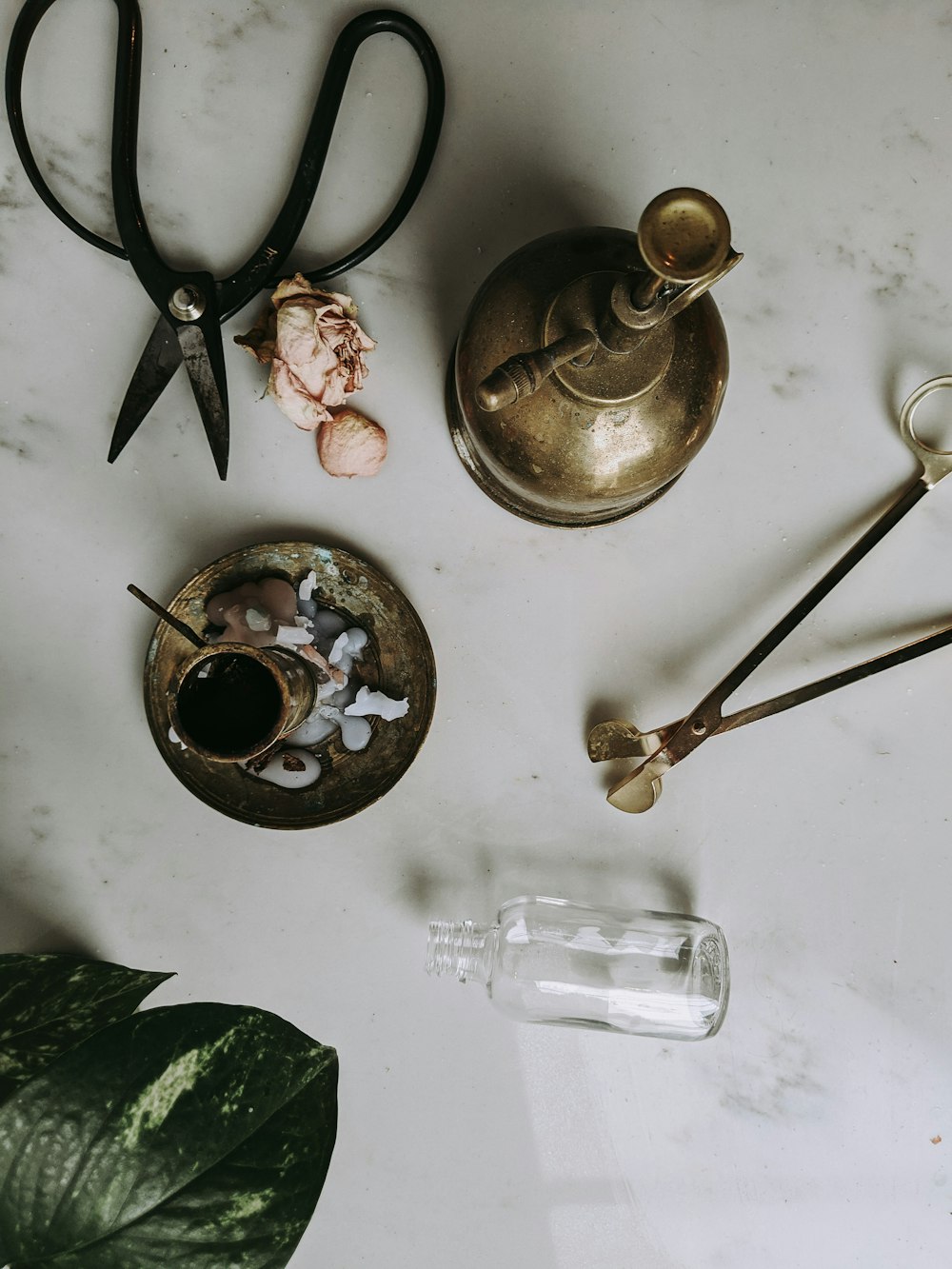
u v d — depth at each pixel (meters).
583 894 0.46
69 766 0.45
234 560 0.43
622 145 0.45
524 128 0.44
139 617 0.45
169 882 0.45
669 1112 0.46
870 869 0.46
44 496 0.45
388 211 0.44
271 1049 0.33
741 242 0.45
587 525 0.44
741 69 0.45
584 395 0.36
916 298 0.45
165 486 0.45
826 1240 0.46
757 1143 0.46
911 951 0.46
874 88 0.45
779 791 0.46
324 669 0.43
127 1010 0.39
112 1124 0.32
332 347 0.41
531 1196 0.46
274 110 0.44
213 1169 0.32
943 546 0.46
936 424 0.45
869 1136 0.46
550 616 0.46
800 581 0.46
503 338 0.37
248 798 0.44
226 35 0.44
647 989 0.44
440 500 0.45
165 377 0.42
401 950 0.46
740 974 0.46
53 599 0.45
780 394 0.45
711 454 0.45
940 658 0.46
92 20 0.43
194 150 0.44
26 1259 0.31
